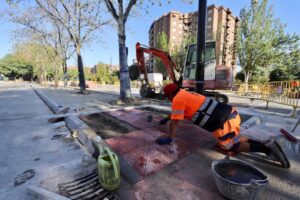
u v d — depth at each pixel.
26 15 13.98
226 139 2.38
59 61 24.42
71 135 3.79
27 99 9.93
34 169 2.36
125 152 2.64
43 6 11.56
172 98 2.68
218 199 1.72
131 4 7.33
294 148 3.02
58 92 14.02
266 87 7.59
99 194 1.84
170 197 1.76
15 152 2.91
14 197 1.85
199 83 4.27
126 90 7.74
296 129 4.09
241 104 8.83
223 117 2.34
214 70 6.79
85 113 5.23
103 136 3.34
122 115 5.06
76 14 11.97
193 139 3.18
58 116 4.95
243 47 17.94
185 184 1.96
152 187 1.92
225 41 32.09
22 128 4.26
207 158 2.55
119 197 1.79
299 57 17.92
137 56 8.09
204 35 4.11
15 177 2.18
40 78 41.34
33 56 30.72
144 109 6.11
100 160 1.88
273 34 17.06
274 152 2.29
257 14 16.66
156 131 3.56
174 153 2.65
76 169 2.35
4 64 51.56
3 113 5.99
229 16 49.81
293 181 2.05
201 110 2.42
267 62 17.95
